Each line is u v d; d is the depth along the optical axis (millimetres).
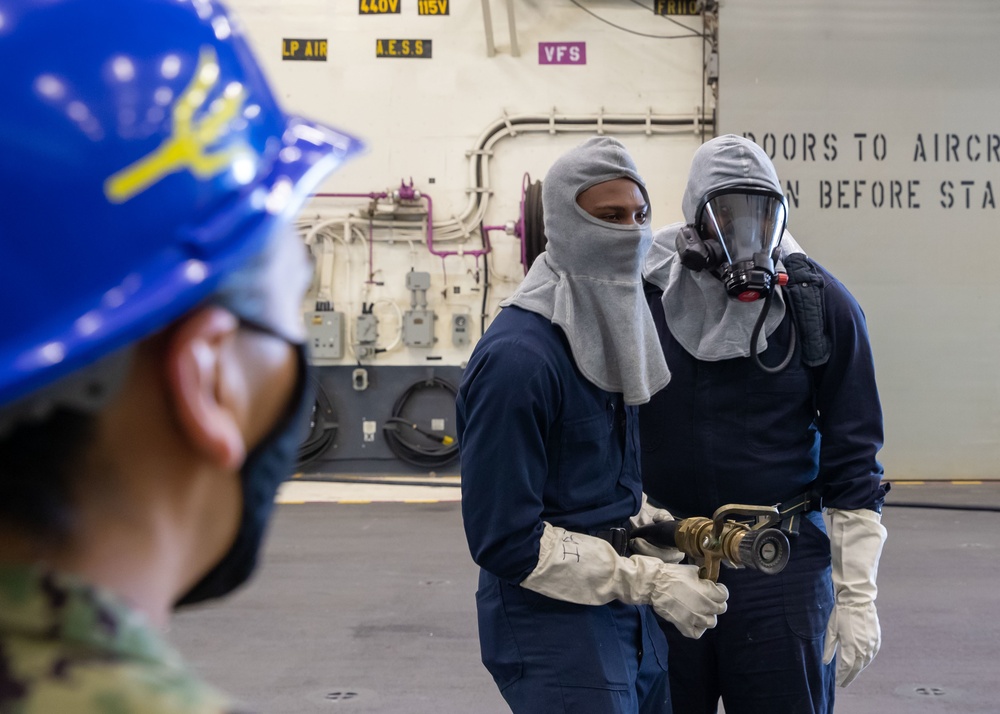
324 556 4277
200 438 292
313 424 6621
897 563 4113
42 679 257
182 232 304
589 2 6672
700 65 6664
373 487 6293
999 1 6387
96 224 287
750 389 1577
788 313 1598
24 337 276
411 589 3738
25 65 281
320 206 6703
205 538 334
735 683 1556
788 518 1565
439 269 6695
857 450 1542
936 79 6410
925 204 6422
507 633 1276
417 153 6703
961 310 6422
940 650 3045
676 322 1635
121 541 291
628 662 1287
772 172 1609
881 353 6438
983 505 5379
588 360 1270
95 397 281
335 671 2859
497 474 1194
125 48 299
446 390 6691
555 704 1225
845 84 6422
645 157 6688
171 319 290
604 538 1304
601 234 1275
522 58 6680
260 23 6719
